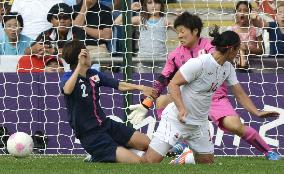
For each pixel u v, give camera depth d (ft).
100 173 84.74
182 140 100.68
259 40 145.18
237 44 94.02
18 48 147.64
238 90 100.68
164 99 119.34
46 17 148.46
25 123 140.26
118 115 139.03
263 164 102.94
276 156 121.49
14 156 118.62
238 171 87.66
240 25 146.00
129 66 137.18
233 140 138.21
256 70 142.82
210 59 94.68
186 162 99.60
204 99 97.09
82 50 98.17
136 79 138.82
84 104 100.27
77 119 100.58
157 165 94.84
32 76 140.67
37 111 140.26
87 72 101.35
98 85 101.76
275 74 140.05
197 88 95.91
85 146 101.60
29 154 120.06
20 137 117.19
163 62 145.28
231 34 93.71
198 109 97.66
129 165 94.99
